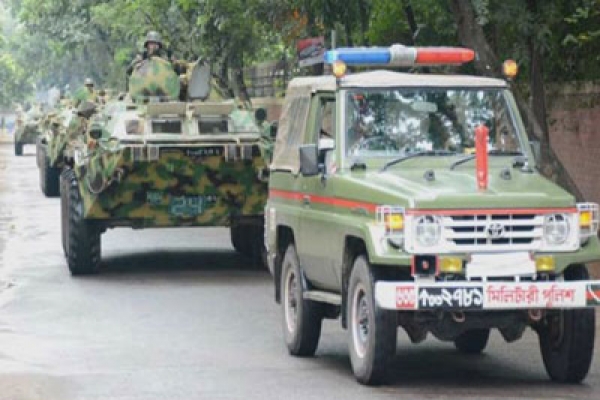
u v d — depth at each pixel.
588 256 24.11
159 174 41.81
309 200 27.42
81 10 105.94
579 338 24.52
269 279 42.75
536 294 23.39
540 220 23.94
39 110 135.25
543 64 43.69
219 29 62.72
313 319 27.98
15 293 39.31
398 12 47.22
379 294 23.22
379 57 27.19
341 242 25.38
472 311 23.95
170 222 43.03
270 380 25.64
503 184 24.66
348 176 25.59
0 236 56.00
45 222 61.88
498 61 36.62
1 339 30.98
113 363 27.72
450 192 23.83
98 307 36.41
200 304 36.97
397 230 23.56
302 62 48.03
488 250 23.69
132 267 46.12
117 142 41.31
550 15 38.06
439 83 27.06
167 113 42.62
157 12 71.38
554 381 25.56
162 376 26.16
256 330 32.41
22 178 96.50
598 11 39.03
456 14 36.38
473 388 24.84
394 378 26.02
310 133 27.84
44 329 32.56
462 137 26.67
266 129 43.00
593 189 47.91
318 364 27.53
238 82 71.00
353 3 47.31
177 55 71.31
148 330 32.41
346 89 26.72
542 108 39.06
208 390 24.62
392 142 26.45
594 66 45.03
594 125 47.75
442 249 23.55
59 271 44.69
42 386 25.12
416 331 24.75
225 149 41.62
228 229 60.00
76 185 43.41
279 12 54.28
